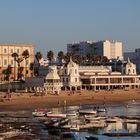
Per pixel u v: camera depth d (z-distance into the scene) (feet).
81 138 373.40
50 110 615.98
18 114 562.66
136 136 384.27
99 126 444.14
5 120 492.54
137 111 623.77
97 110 611.06
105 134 394.11
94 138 365.61
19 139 358.84
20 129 415.44
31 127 429.38
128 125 455.63
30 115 545.85
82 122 460.14
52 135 383.24
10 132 395.14
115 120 484.74
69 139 366.22
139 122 479.00
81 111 570.87
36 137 370.53
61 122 442.91
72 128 419.95
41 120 479.41
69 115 526.16
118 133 399.24
